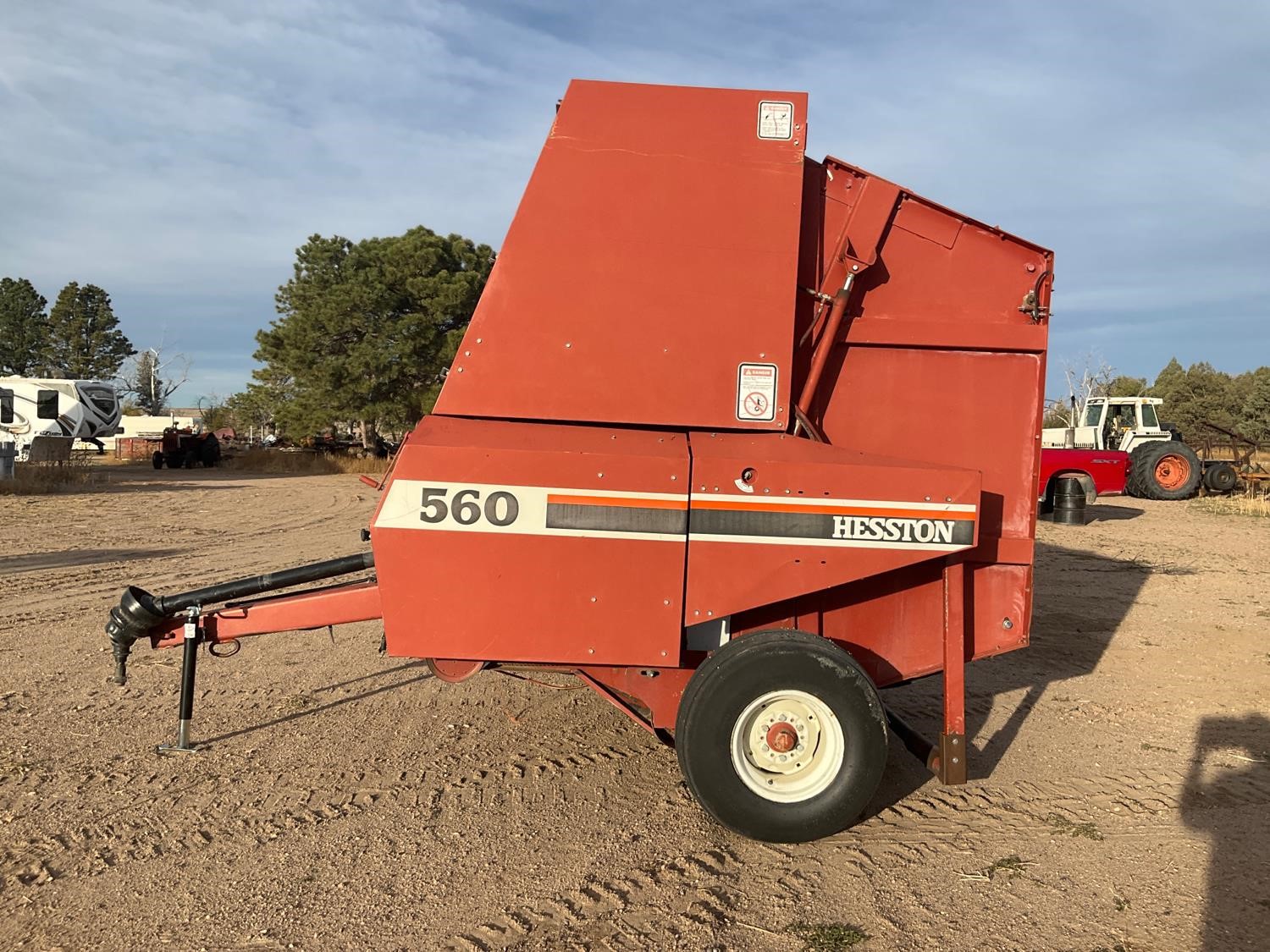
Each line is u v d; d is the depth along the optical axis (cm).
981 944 312
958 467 417
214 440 3619
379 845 385
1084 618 869
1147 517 1783
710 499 376
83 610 837
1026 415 422
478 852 379
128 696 589
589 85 402
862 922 326
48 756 483
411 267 3425
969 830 404
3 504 1822
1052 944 312
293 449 4053
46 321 7975
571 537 372
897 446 421
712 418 401
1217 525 1653
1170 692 621
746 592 379
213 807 421
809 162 419
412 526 369
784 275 403
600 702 585
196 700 582
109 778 454
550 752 496
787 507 378
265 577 455
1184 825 408
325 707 571
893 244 420
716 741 372
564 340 399
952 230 420
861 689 375
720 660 375
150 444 4700
